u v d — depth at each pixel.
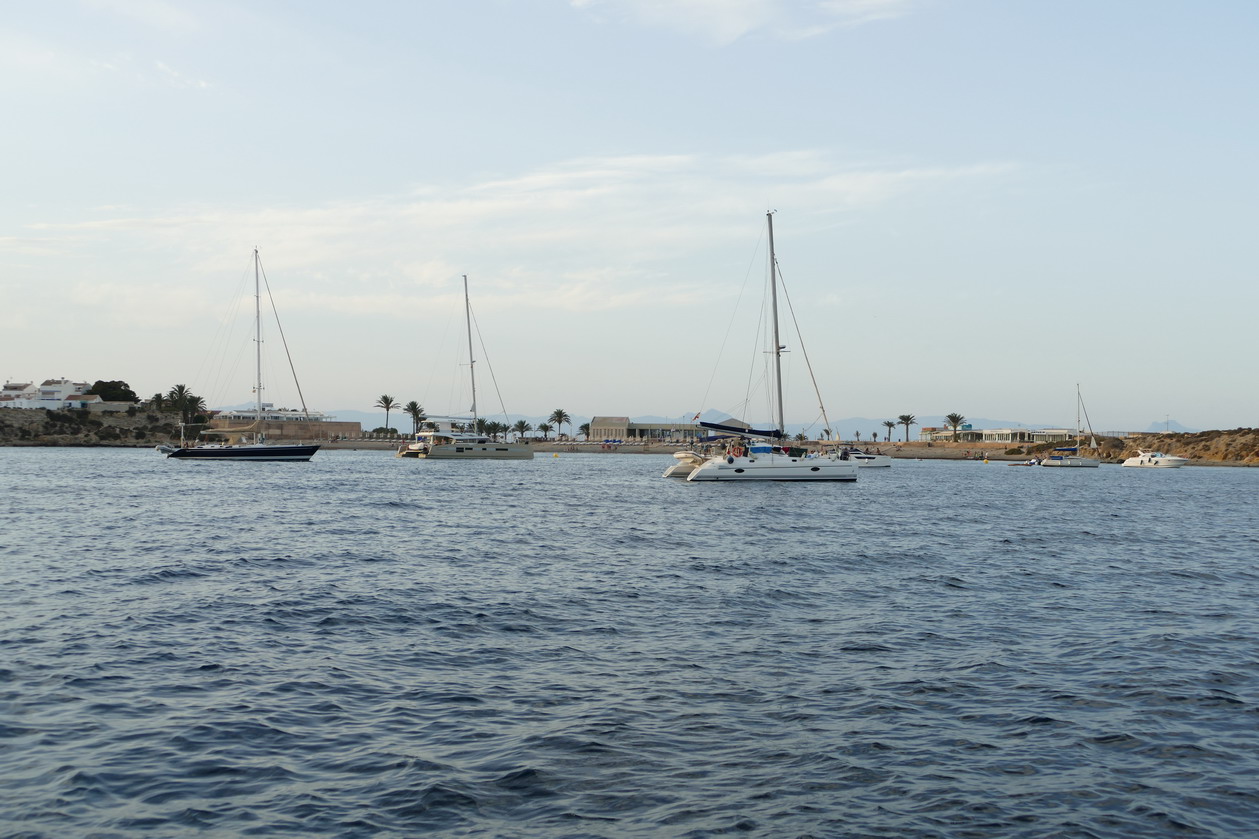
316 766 10.55
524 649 16.28
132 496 52.56
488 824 9.12
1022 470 137.12
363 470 93.44
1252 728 12.26
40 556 26.88
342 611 19.23
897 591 22.84
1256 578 26.19
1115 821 9.38
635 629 18.05
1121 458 173.75
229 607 19.36
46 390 198.12
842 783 10.27
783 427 73.00
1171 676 14.83
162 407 196.75
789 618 19.28
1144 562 29.39
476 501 52.72
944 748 11.40
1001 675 14.83
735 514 45.09
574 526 38.69
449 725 12.02
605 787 10.05
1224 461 160.00
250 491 57.78
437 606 20.03
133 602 19.81
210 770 10.38
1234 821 9.42
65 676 13.88
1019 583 24.45
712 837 8.92
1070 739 11.76
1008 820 9.38
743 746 11.38
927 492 67.62
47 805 9.34
